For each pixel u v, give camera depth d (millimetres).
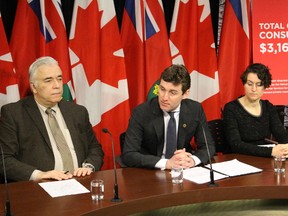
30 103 2875
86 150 3023
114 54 3777
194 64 3996
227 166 2691
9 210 1874
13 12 3758
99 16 3760
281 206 2340
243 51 4141
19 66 3564
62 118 2965
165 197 2168
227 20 4094
